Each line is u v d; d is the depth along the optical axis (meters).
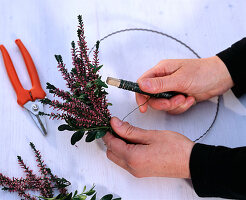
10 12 1.11
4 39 1.08
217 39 1.10
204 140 1.01
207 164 0.93
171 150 0.95
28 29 1.10
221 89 1.02
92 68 0.92
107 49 1.08
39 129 1.02
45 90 1.04
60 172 0.99
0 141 1.01
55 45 1.08
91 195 0.98
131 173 0.98
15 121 1.02
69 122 0.92
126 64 1.07
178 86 0.98
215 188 0.93
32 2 1.12
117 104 1.03
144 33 1.10
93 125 0.94
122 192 0.98
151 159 0.95
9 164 0.99
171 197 0.98
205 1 1.13
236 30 1.11
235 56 1.00
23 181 0.96
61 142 1.01
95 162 1.00
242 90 1.03
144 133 0.96
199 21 1.12
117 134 0.97
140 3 1.13
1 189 0.97
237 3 1.13
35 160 1.00
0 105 1.03
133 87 0.95
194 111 1.03
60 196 0.92
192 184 0.98
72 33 1.10
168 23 1.12
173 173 0.96
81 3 1.13
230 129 1.02
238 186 0.91
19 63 1.06
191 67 0.99
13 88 1.04
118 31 1.10
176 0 1.14
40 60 1.07
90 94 0.91
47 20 1.11
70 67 1.07
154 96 0.98
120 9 1.12
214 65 1.00
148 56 1.08
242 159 0.91
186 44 1.10
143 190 0.98
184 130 1.02
